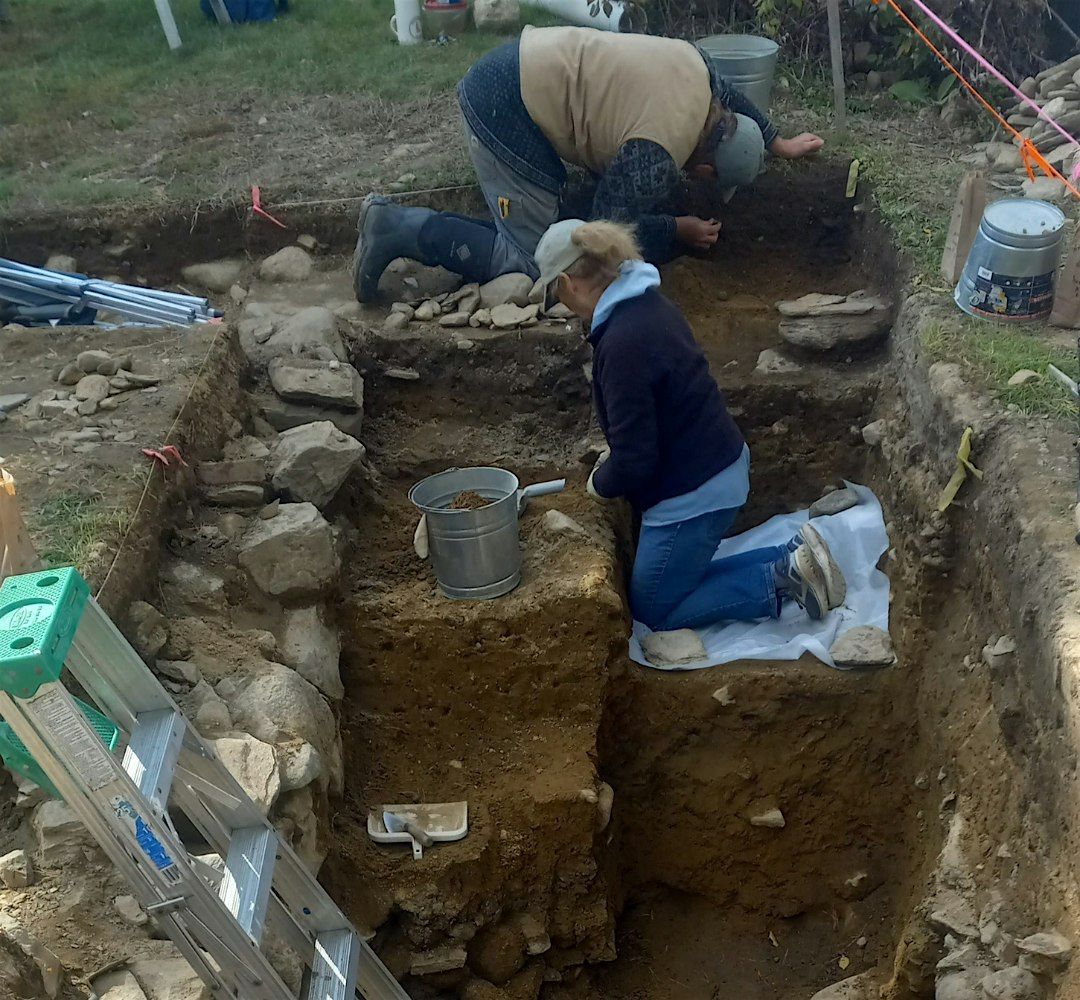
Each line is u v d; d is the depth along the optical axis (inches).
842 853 158.7
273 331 184.4
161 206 211.2
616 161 173.6
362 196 212.1
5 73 280.4
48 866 100.3
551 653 146.6
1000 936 111.9
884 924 153.7
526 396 185.9
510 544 147.1
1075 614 112.5
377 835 131.9
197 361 161.6
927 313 166.6
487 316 186.7
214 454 154.6
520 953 140.6
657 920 164.1
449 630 146.1
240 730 114.6
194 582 133.8
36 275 186.9
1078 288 157.3
